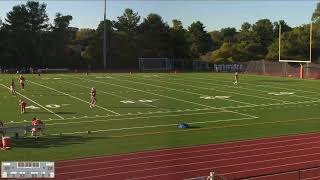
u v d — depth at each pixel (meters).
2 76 65.31
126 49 95.88
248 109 34.62
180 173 18.27
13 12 90.12
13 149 21.67
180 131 26.41
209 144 23.11
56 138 24.17
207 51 115.19
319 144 23.34
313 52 94.06
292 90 47.12
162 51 98.44
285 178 16.94
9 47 87.31
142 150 21.78
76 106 35.12
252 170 18.78
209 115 31.91
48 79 59.47
